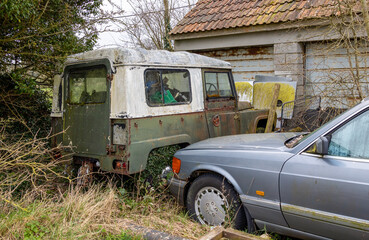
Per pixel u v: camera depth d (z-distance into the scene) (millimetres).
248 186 3850
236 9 10969
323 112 6590
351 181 3170
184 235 3939
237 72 10773
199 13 11719
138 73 5023
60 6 6953
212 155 4258
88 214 4074
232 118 6605
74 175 5699
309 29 8867
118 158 4941
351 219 3154
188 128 5727
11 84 7199
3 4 5055
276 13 9703
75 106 5523
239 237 3369
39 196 5043
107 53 5047
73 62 5551
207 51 11234
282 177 3592
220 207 4164
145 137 5047
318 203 3355
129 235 3752
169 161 5469
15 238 3467
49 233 3643
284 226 3658
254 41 9977
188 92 5863
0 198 4137
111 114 5012
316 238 3459
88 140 5336
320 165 3396
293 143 3939
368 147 3248
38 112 8086
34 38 6363
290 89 9125
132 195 5184
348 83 6527
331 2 8984
